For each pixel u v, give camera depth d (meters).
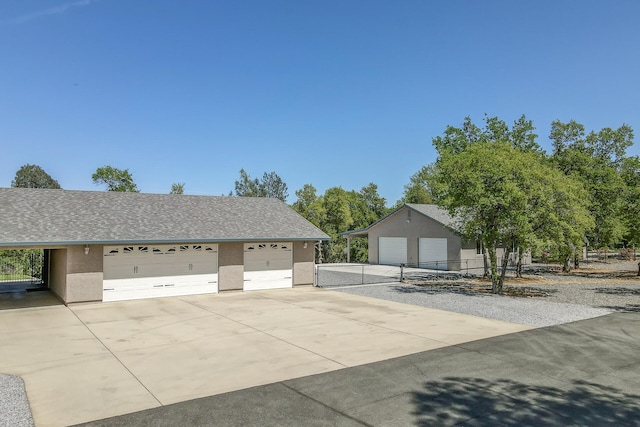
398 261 33.41
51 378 7.65
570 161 28.64
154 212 18.91
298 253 20.38
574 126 33.22
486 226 18.00
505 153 17.23
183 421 5.80
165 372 7.92
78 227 15.77
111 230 16.12
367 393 6.75
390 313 13.63
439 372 7.78
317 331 11.15
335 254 42.72
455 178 17.45
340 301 16.09
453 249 28.81
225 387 7.10
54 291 17.83
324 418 5.84
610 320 12.45
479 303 15.57
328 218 44.53
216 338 10.47
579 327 11.54
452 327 11.57
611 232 26.41
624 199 25.62
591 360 8.51
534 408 6.15
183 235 17.06
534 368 7.99
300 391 6.87
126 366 8.32
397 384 7.16
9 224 14.77
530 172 16.78
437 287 20.30
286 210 23.27
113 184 42.97
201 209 20.56
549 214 16.84
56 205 17.25
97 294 15.70
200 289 17.86
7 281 22.44
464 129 25.70
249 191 54.12
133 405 6.38
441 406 6.23
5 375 7.84
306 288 20.00
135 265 16.53
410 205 32.41
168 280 17.19
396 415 5.93
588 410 6.08
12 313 13.84
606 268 30.62
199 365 8.34
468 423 5.67
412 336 10.56
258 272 19.31
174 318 12.95
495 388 6.96
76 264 15.36
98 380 7.52
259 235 18.77
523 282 22.27
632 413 5.98
